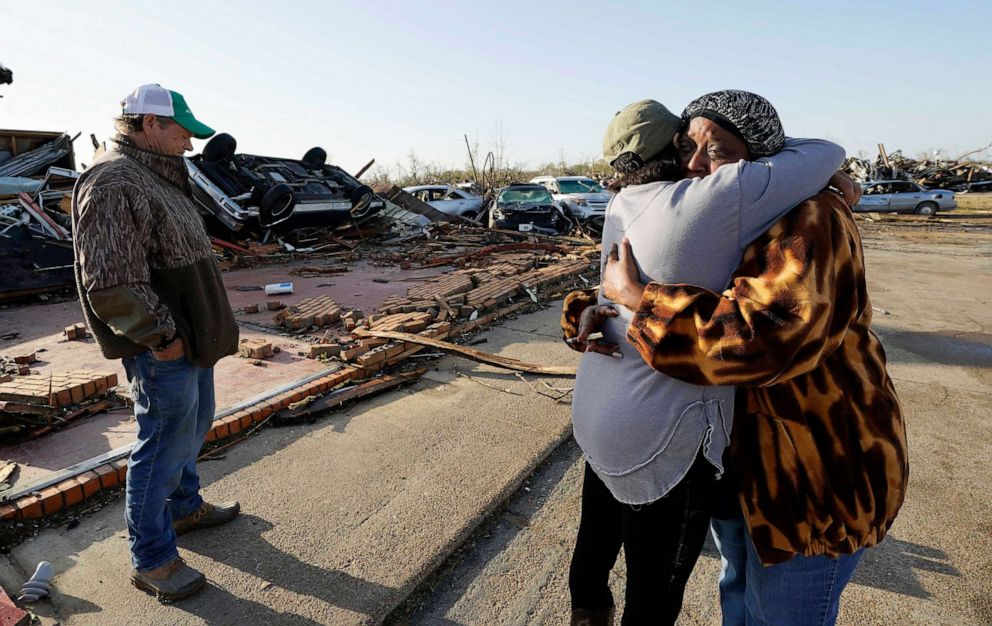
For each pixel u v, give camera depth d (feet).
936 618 7.49
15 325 20.31
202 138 7.53
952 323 22.21
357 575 8.09
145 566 7.56
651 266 4.34
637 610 4.78
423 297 22.81
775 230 3.99
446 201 60.70
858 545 4.44
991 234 57.06
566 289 27.58
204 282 7.41
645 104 4.60
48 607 7.48
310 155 47.37
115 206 6.42
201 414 8.38
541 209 51.03
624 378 4.61
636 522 4.65
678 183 4.37
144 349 7.02
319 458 11.35
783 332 3.69
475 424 12.88
